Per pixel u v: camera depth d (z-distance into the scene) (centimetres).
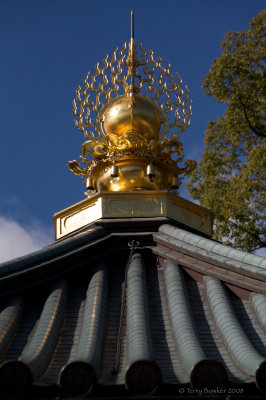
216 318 913
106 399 706
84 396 704
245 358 780
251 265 991
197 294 999
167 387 729
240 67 1936
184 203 1220
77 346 872
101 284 1002
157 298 997
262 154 1934
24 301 990
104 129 1329
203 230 1237
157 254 1089
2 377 704
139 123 1300
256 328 908
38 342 840
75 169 1302
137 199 1187
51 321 902
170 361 830
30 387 709
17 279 990
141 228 1147
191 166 1324
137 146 1259
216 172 2092
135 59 1360
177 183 1309
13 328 914
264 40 1981
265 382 700
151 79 1355
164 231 1123
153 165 1284
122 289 1023
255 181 1962
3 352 858
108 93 1341
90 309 927
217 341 880
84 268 1063
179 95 1362
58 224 1240
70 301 998
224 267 1008
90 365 712
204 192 2084
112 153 1262
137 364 704
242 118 2003
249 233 1992
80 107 1316
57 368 816
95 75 1348
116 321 939
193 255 1046
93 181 1298
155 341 884
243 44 2006
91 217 1190
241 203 1981
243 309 955
